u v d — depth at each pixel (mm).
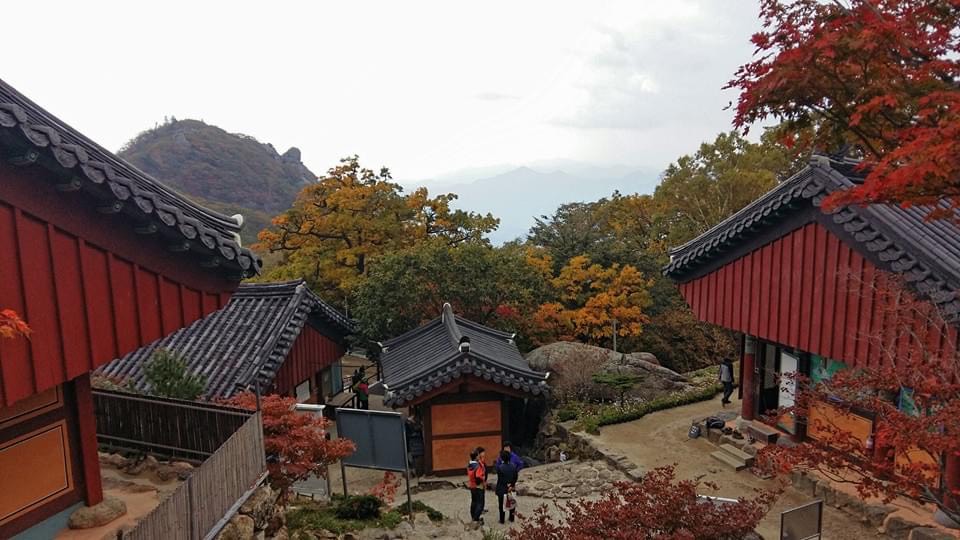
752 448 13609
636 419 16844
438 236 29906
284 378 17188
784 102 6031
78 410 7305
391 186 29141
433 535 10414
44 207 5789
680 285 15719
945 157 4633
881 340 8766
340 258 27578
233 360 15438
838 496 11211
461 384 15094
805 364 13086
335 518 10523
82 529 7129
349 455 11125
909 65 5551
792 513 8516
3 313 4266
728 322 14008
